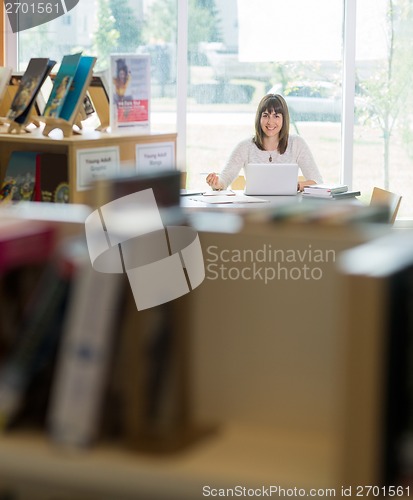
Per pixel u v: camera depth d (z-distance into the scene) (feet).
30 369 4.58
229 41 23.93
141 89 13.89
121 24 23.98
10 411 4.54
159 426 4.49
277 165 17.75
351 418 3.77
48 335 4.58
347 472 3.79
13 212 5.52
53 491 4.34
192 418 4.70
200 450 4.41
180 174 4.89
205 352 4.76
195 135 24.30
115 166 13.09
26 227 5.16
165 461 4.30
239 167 21.16
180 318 4.64
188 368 4.70
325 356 4.52
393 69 23.73
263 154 21.11
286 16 23.75
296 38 23.80
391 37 23.62
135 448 4.38
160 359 4.53
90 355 4.36
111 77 13.53
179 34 23.82
